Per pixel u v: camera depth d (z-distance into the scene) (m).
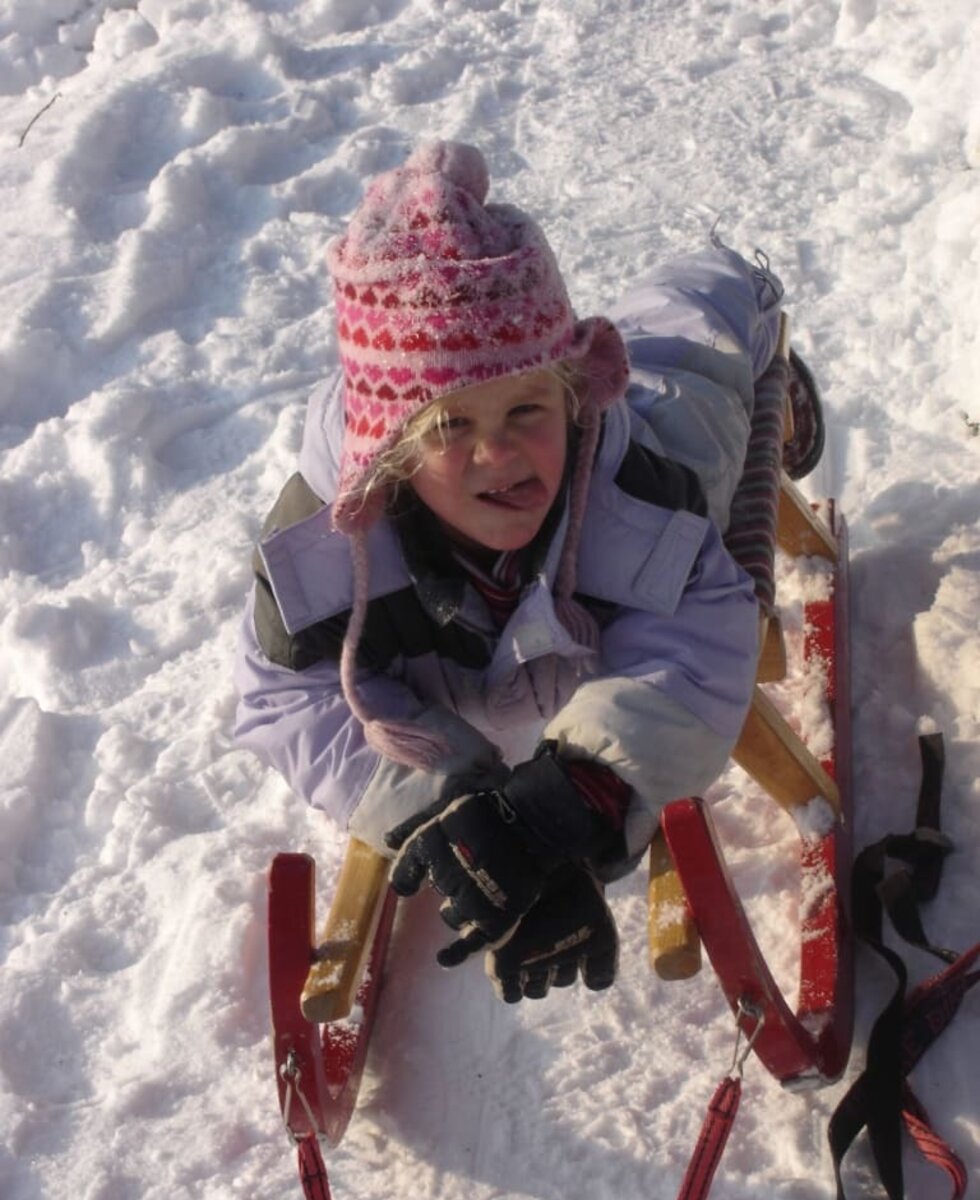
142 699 2.50
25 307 3.31
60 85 4.18
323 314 3.28
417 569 1.70
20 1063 1.97
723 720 1.70
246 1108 1.87
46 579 2.80
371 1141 1.82
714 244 2.34
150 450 3.00
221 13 4.35
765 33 3.98
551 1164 1.76
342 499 1.59
